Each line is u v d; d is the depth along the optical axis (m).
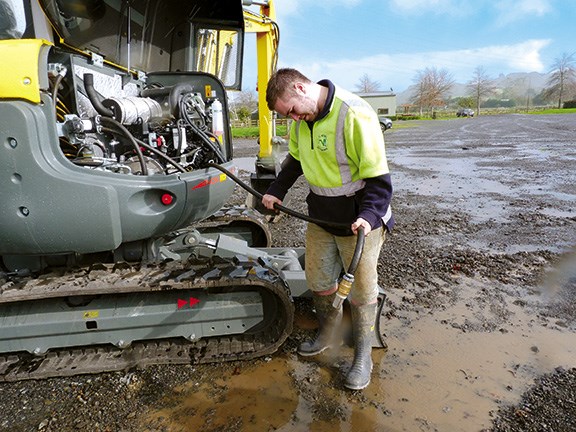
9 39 2.53
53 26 2.86
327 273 2.73
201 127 3.62
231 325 2.90
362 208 2.22
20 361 2.79
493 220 6.09
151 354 2.86
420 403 2.47
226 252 3.34
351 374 2.61
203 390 2.62
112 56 3.55
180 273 2.77
